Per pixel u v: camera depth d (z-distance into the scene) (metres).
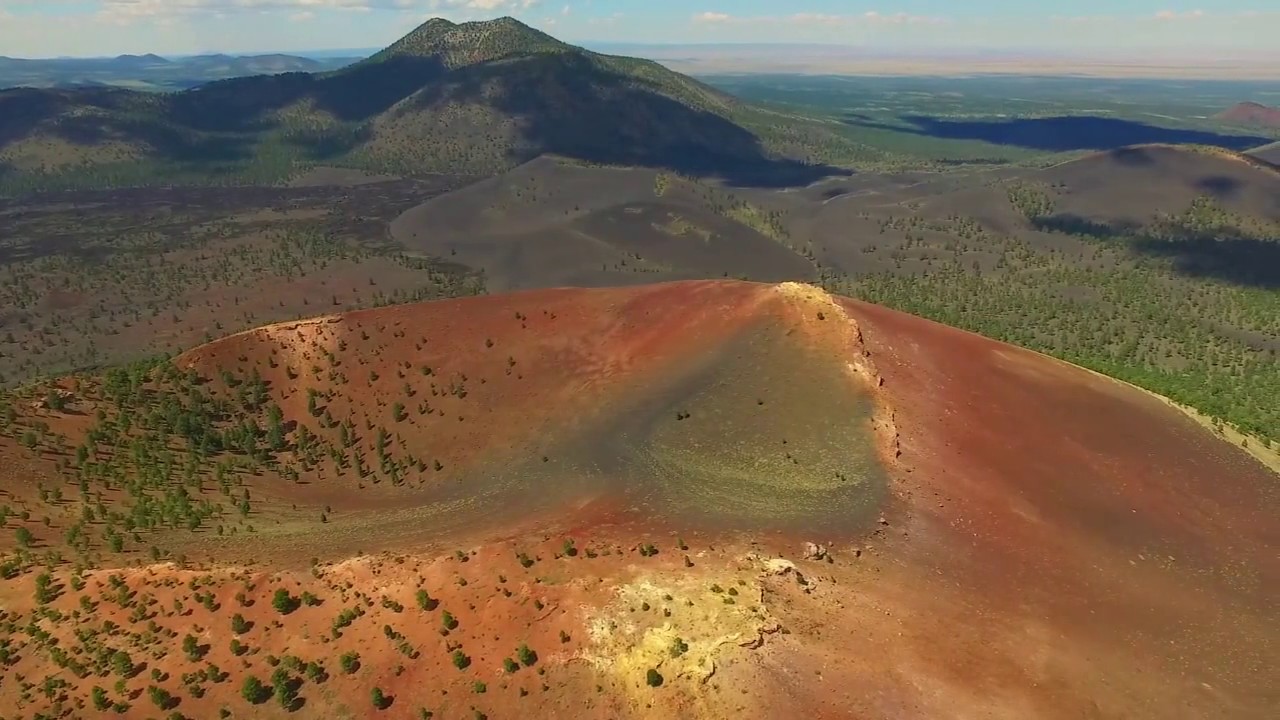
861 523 68.69
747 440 82.44
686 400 91.81
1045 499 78.38
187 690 52.97
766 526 67.31
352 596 58.56
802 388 87.75
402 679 52.62
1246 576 74.56
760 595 56.09
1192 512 83.31
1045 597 65.12
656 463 81.81
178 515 79.75
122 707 51.97
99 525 76.12
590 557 60.41
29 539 69.44
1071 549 71.81
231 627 56.97
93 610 59.28
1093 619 63.94
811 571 60.97
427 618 55.81
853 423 81.50
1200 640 64.62
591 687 50.41
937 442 82.00
